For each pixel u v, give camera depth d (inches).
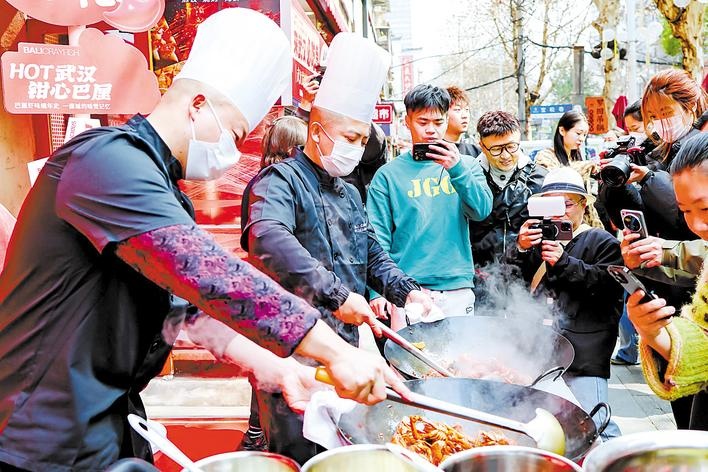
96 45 97.1
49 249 45.6
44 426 45.1
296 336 43.9
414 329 82.2
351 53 79.6
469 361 75.7
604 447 39.7
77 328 45.8
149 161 46.3
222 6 142.4
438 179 123.8
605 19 551.2
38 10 90.0
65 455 45.4
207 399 123.5
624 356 203.8
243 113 51.6
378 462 43.9
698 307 61.4
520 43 705.0
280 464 43.6
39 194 46.6
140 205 43.6
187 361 133.6
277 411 74.0
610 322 105.0
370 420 57.9
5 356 46.4
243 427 118.4
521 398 59.8
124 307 47.1
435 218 123.0
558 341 76.8
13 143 132.2
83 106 96.7
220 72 50.4
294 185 79.7
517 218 137.3
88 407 46.2
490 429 58.2
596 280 102.7
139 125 49.5
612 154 127.8
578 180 110.8
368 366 44.6
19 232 47.1
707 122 105.6
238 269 44.0
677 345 57.6
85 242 45.6
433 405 47.3
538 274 107.2
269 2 143.3
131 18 97.3
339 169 82.6
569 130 193.0
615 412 160.1
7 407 45.8
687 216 59.2
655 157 123.5
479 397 61.2
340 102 79.8
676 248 81.8
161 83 144.3
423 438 54.3
